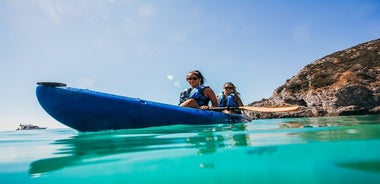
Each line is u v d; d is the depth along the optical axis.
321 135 2.39
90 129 4.20
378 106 30.27
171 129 3.86
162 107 4.45
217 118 5.12
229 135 2.79
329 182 1.13
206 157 1.65
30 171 1.49
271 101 43.53
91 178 1.32
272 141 2.17
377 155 1.54
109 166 1.53
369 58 42.41
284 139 2.24
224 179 1.22
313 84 38.16
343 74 37.62
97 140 2.83
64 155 1.94
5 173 1.46
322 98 33.34
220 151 1.82
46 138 3.51
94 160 1.70
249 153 1.71
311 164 1.40
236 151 1.80
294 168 1.34
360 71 36.75
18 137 3.96
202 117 4.84
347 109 28.98
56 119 4.07
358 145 1.81
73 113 3.93
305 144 1.93
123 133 3.52
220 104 7.07
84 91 3.97
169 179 1.25
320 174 1.24
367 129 2.77
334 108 30.47
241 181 1.18
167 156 1.73
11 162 1.75
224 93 7.21
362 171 1.27
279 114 25.64
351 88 31.56
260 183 1.15
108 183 1.24
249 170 1.34
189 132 3.30
